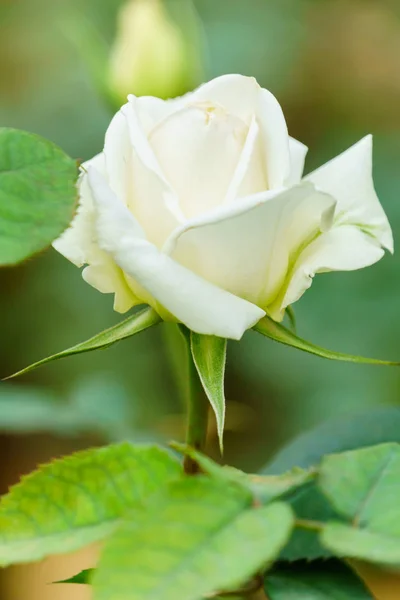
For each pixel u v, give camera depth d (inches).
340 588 17.8
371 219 19.9
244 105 19.5
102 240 18.4
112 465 17.5
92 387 32.0
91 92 50.6
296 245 19.3
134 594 16.1
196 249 18.8
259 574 17.9
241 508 16.6
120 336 19.4
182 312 18.5
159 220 18.9
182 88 32.6
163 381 46.4
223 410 18.7
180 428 31.5
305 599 17.6
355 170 20.1
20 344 48.9
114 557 16.3
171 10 32.7
